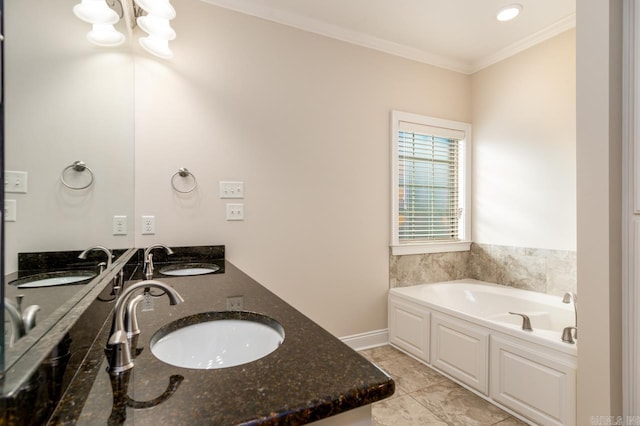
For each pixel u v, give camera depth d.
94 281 0.99
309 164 2.50
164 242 2.04
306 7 2.32
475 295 2.81
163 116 2.03
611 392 1.41
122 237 1.57
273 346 0.92
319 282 2.55
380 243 2.81
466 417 1.80
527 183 2.77
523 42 2.76
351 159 2.67
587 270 1.49
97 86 1.24
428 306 2.40
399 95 2.89
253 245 2.30
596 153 1.46
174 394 0.55
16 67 0.60
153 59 2.01
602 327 1.43
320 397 0.54
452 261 3.16
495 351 1.92
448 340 2.23
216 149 2.18
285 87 2.41
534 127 2.72
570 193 2.49
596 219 1.46
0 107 0.49
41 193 0.75
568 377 1.56
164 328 0.91
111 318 1.04
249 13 2.28
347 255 2.66
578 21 1.52
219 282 1.49
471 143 3.24
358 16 2.42
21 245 0.60
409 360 2.51
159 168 2.02
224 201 2.21
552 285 2.59
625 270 1.44
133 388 0.57
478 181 3.18
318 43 2.53
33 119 0.69
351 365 0.66
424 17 2.44
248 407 0.51
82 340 0.68
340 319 2.63
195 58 2.12
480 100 3.16
